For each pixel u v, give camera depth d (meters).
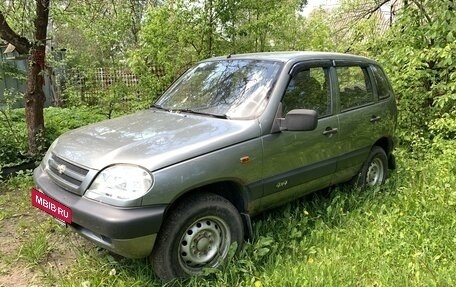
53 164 3.33
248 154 3.38
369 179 5.04
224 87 4.00
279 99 3.68
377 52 7.67
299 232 3.82
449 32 6.21
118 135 3.38
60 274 3.34
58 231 4.01
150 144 3.12
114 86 8.27
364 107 4.72
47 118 8.80
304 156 3.90
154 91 7.48
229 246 3.37
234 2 7.35
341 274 3.26
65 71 10.99
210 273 3.20
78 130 3.73
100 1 6.86
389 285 3.15
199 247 3.21
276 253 3.63
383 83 5.22
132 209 2.80
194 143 3.15
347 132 4.40
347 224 4.14
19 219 4.42
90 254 3.58
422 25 6.92
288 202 4.12
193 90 4.20
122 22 7.57
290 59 4.00
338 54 4.66
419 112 7.08
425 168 5.66
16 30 6.14
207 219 3.24
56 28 7.74
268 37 8.42
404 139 6.89
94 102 10.03
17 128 6.89
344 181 4.68
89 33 7.54
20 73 7.03
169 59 7.45
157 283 3.18
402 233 3.82
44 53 6.23
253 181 3.47
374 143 4.93
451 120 5.94
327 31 8.42
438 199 4.45
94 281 3.22
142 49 7.33
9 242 3.93
